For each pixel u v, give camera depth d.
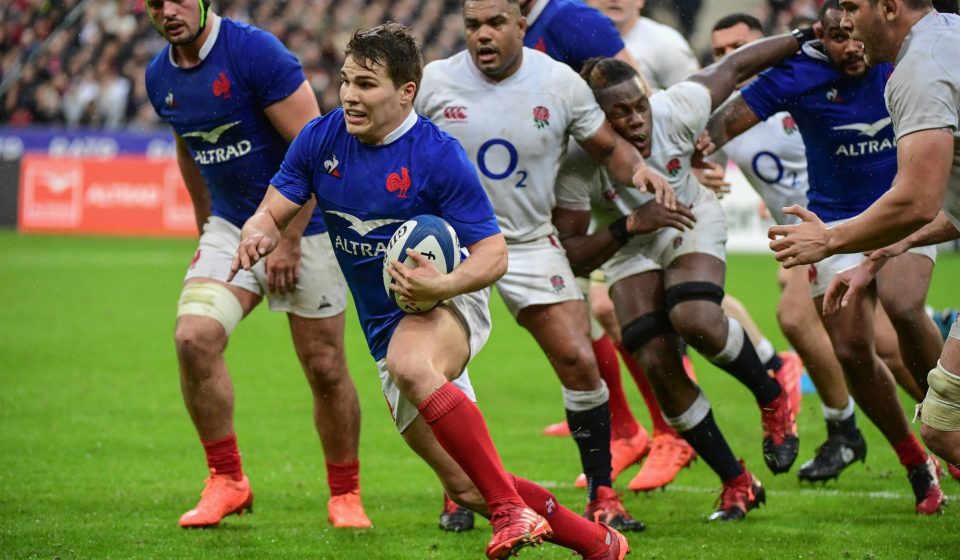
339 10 81.31
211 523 20.06
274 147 20.69
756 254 69.19
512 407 32.53
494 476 15.08
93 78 85.00
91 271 62.09
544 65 20.59
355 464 21.00
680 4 74.69
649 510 22.05
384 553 18.66
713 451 20.84
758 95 21.86
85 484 23.44
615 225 21.08
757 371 21.08
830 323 21.33
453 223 15.95
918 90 15.44
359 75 15.59
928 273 20.83
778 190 26.06
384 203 16.12
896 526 20.00
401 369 15.14
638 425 25.45
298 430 29.30
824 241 15.72
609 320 25.22
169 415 30.66
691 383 21.02
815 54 21.53
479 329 16.78
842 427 23.45
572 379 20.22
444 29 80.88
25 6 89.12
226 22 20.33
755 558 18.06
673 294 20.95
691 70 28.75
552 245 20.97
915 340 20.67
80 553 18.34
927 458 21.23
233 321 20.08
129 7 86.69
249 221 16.48
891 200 15.51
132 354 40.12
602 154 20.78
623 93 20.34
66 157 80.56
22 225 81.81
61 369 37.16
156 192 78.62
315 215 20.50
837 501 22.22
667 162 21.38
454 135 20.67
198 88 20.23
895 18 15.78
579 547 16.39
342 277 20.84
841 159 21.89
